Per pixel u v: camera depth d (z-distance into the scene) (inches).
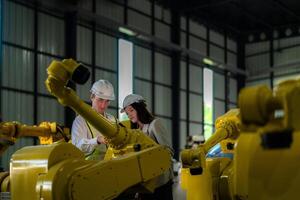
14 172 152.8
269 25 944.9
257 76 971.3
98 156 183.5
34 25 582.9
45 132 165.3
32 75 577.9
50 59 599.8
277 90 99.7
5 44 550.6
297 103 101.5
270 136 95.9
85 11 632.4
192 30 874.1
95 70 665.0
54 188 139.5
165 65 799.1
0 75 540.1
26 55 572.4
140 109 190.9
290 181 111.9
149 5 775.1
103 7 688.4
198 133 866.1
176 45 800.3
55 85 144.9
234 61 979.9
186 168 225.3
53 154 147.3
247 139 120.2
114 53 698.8
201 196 229.0
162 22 800.9
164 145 173.5
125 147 171.2
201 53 861.2
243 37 994.1
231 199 231.0
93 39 661.9
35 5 584.1
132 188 165.5
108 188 148.1
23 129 157.4
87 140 177.6
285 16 906.1
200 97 878.4
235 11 884.0
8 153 529.3
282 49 952.9
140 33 722.2
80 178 141.3
